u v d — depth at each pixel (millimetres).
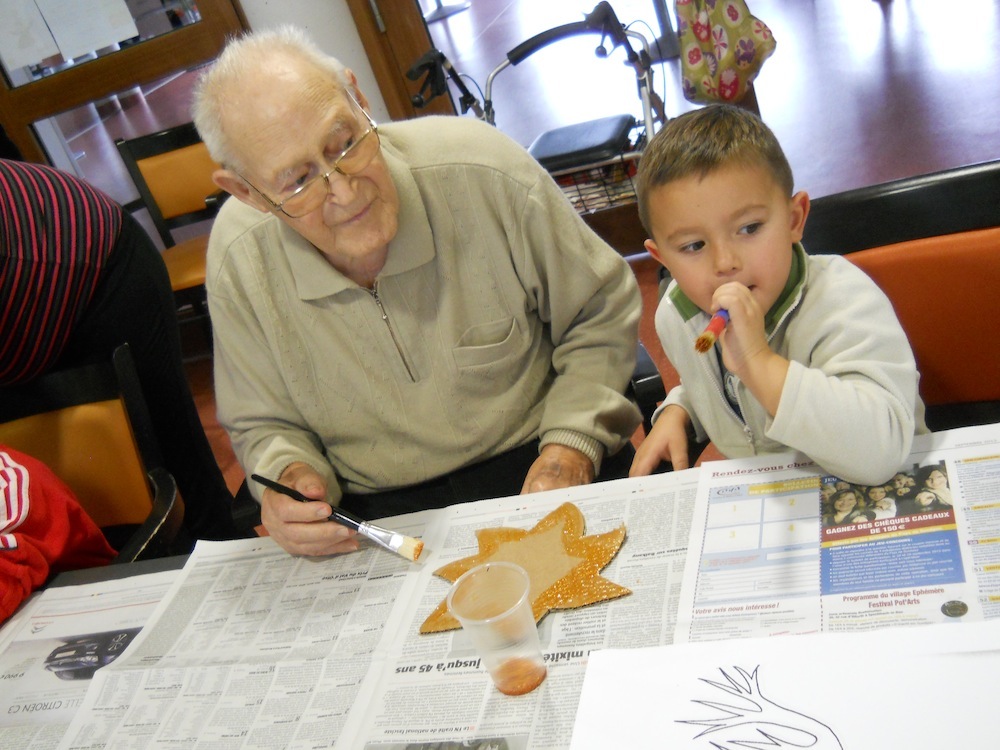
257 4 3637
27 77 3883
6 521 1401
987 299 1175
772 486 1055
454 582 1071
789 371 994
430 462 1535
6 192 1841
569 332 1556
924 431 1105
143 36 3748
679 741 786
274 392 1540
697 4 2738
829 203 1235
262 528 2141
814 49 4547
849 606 864
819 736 743
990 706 711
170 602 1269
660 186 1034
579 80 5195
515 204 1428
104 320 2033
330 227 1295
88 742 1055
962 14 4285
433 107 3848
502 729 885
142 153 3439
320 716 979
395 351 1452
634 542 1059
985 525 893
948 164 3191
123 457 1686
